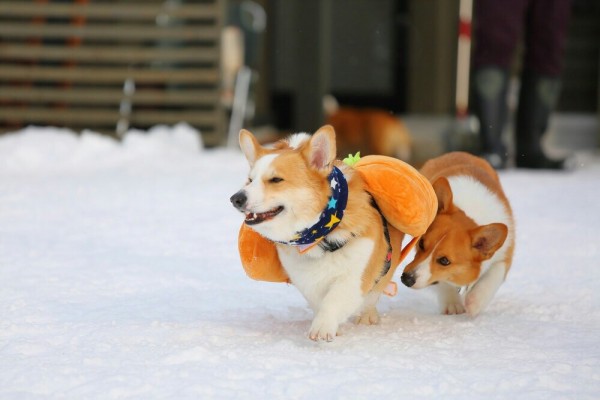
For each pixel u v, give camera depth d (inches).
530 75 434.0
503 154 425.1
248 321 178.9
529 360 153.4
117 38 480.1
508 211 196.1
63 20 503.5
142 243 255.3
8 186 354.6
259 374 142.1
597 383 140.9
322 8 512.4
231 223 286.2
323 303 159.0
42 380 139.3
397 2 661.9
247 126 550.0
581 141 580.7
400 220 165.2
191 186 364.5
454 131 474.9
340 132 480.7
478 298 184.4
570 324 179.8
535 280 218.7
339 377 141.4
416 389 136.5
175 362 149.1
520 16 405.7
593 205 324.5
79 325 171.5
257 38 569.0
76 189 351.9
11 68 479.8
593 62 646.5
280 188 152.3
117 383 137.5
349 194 159.5
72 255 237.8
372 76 684.1
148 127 511.8
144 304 190.7
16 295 195.0
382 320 183.8
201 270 224.2
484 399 133.3
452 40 650.8
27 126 501.0
